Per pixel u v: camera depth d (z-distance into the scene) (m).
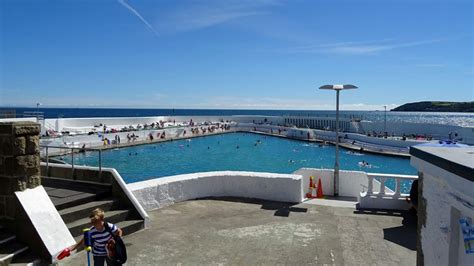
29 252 6.72
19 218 6.84
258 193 11.40
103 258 5.54
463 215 2.99
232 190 11.68
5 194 6.97
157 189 10.32
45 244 6.52
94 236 5.53
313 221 9.23
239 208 10.38
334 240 7.91
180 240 7.89
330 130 55.06
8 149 6.85
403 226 8.84
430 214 3.67
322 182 12.34
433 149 3.81
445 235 3.28
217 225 8.91
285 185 11.09
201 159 38.25
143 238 8.00
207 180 11.55
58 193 8.84
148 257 6.99
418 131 45.91
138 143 44.53
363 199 10.51
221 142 51.53
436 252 3.50
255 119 74.38
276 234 8.29
